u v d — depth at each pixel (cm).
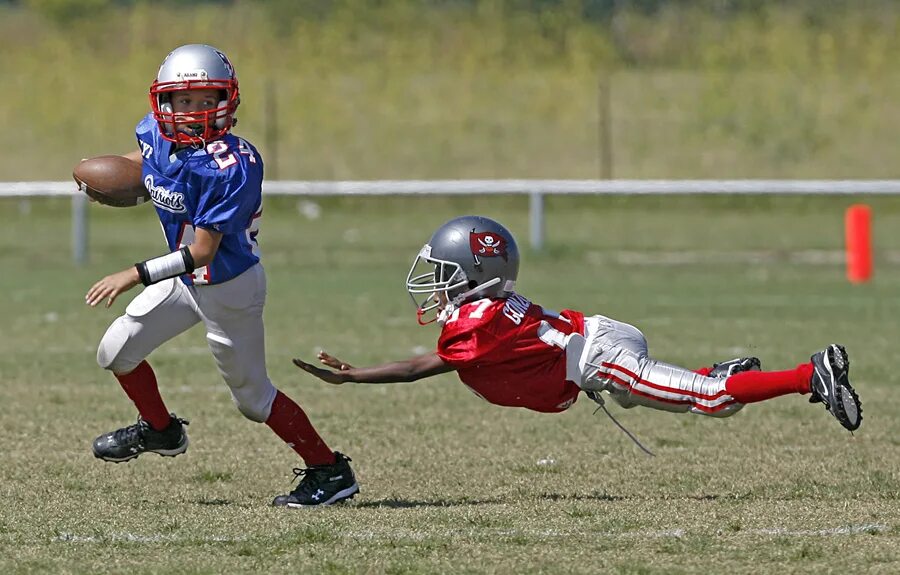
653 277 5872
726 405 1995
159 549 1814
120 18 12744
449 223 2075
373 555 1775
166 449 2194
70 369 3591
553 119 10500
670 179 9494
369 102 10800
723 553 1769
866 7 13012
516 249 2081
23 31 12412
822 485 2284
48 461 2491
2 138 9994
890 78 11250
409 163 9825
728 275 5978
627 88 11081
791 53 11831
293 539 1862
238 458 2548
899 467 2448
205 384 3388
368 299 5103
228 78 1977
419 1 13050
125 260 6450
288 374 3556
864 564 1711
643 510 2056
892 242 7419
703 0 13462
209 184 1959
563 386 2045
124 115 10500
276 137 10138
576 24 12619
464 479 2377
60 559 1759
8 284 5509
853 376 3512
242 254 2031
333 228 7912
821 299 5131
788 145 10012
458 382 3500
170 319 2075
